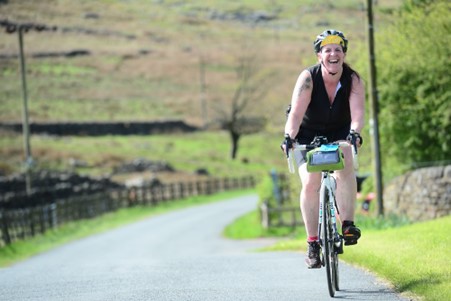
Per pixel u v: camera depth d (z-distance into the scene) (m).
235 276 17.52
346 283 15.28
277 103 185.50
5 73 199.62
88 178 92.25
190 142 157.75
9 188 82.56
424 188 41.06
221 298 14.33
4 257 46.62
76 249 50.78
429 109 49.38
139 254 45.84
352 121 13.56
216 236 58.09
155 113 184.88
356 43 53.75
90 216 74.62
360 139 13.32
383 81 51.03
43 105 174.38
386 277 15.34
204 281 16.88
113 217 77.75
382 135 51.22
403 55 50.78
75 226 66.75
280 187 68.38
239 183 115.19
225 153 150.25
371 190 48.69
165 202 94.56
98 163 120.12
